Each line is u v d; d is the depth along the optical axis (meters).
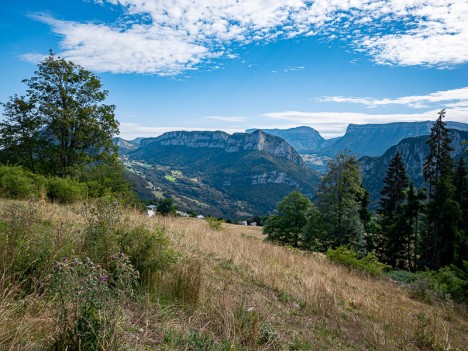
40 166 22.39
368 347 5.43
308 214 31.80
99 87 23.66
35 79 21.75
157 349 3.25
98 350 2.51
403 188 39.75
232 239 12.72
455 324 8.37
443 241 29.58
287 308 6.29
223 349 3.72
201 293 5.36
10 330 2.67
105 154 24.03
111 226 5.11
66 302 2.70
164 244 5.73
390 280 15.58
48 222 6.48
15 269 3.66
